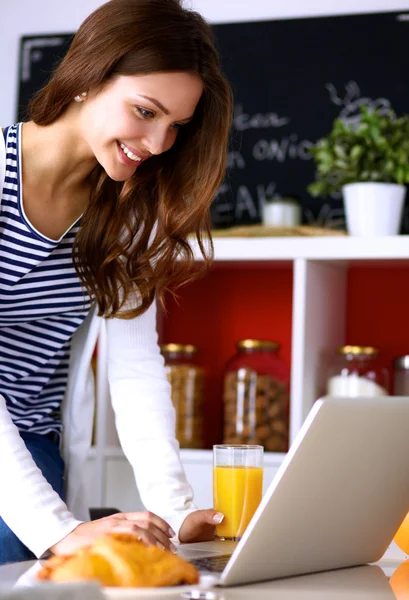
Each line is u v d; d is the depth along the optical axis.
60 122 1.61
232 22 3.11
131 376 1.82
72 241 1.73
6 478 1.42
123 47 1.46
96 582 0.76
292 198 2.87
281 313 3.10
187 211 1.72
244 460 1.43
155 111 1.48
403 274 2.98
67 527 1.37
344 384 2.72
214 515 1.43
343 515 1.15
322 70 3.03
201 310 3.18
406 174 2.67
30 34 3.25
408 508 1.27
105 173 1.69
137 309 1.81
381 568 1.25
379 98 2.96
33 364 1.81
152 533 1.29
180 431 2.84
